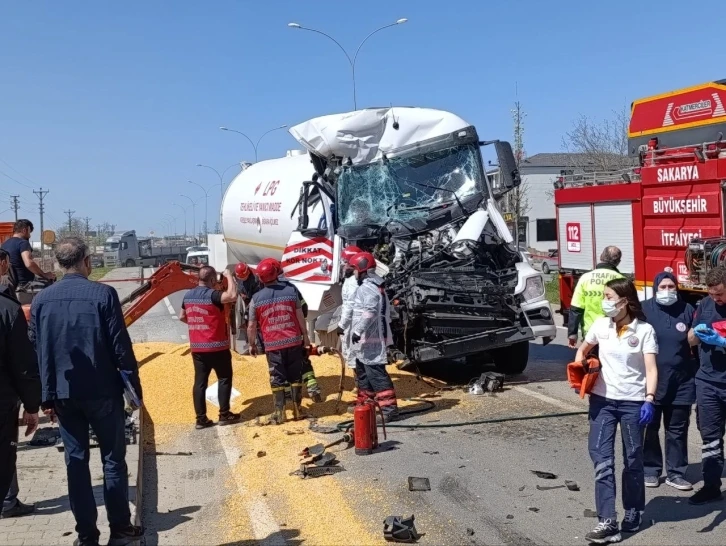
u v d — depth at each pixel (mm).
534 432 7961
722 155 9672
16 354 5016
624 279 5266
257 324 8797
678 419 6125
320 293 10812
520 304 10195
